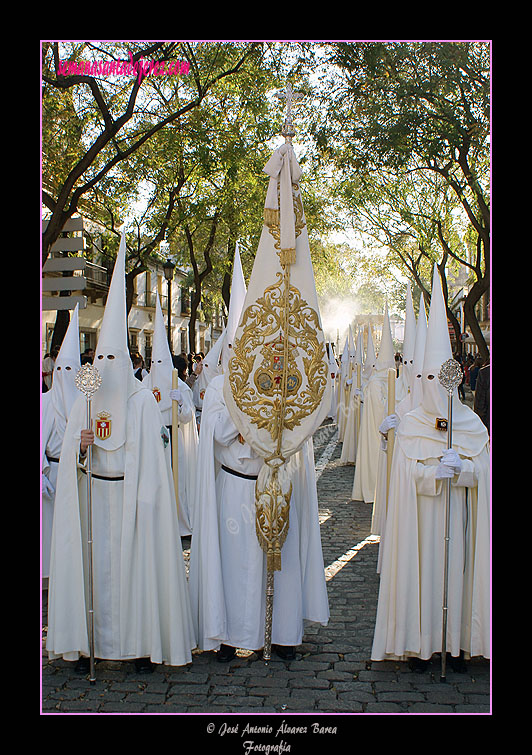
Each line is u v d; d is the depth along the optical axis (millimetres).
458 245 27109
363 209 26031
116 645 4668
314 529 5250
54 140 14727
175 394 6750
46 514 6277
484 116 14148
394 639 4641
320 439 17891
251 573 4922
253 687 4473
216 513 4977
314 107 14617
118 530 4715
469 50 13547
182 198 20406
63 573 4660
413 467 4699
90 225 24188
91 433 4566
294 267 5047
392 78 13914
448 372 4582
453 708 4180
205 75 14867
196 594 5004
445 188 21406
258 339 5012
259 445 4926
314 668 4750
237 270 5688
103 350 4738
